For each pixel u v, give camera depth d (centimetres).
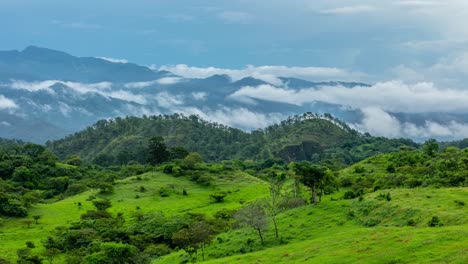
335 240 6406
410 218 7081
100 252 8438
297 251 6306
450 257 4606
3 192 17225
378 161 16038
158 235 11338
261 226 7906
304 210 9138
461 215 6606
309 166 9819
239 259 6606
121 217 14075
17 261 9919
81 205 16638
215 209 15375
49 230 13538
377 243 5631
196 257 8056
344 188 13162
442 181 10862
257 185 19538
